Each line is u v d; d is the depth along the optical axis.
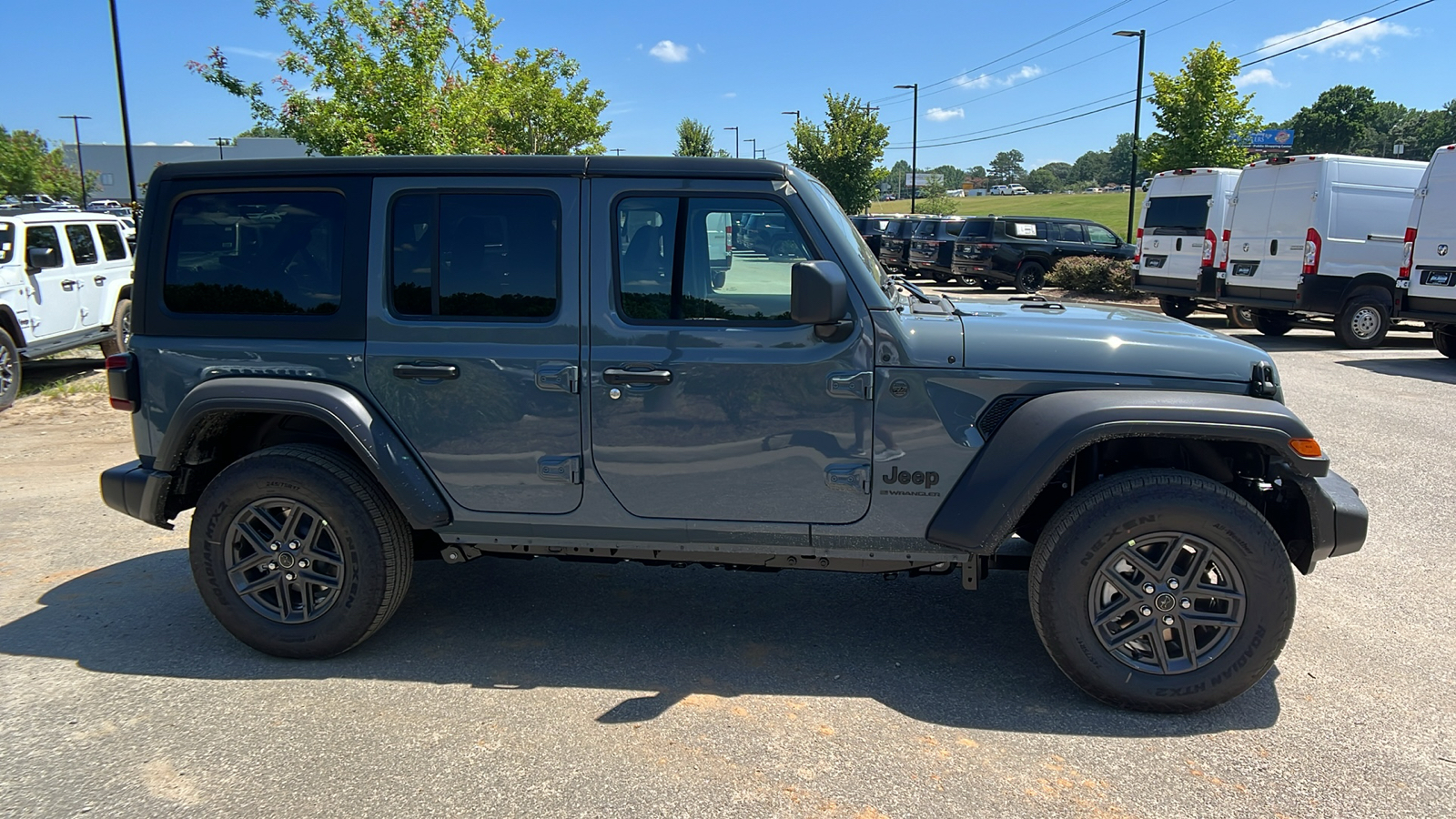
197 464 3.86
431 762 3.00
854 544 3.48
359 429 3.52
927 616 4.21
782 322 3.40
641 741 3.13
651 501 3.53
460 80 13.91
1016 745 3.11
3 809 2.75
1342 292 12.79
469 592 4.51
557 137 20.34
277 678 3.59
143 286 3.73
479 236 3.52
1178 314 16.70
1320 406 8.75
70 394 9.79
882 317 3.35
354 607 3.62
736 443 3.44
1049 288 22.03
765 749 3.09
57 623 4.09
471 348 3.51
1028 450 3.20
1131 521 3.17
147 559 4.94
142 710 3.33
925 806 2.77
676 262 3.45
